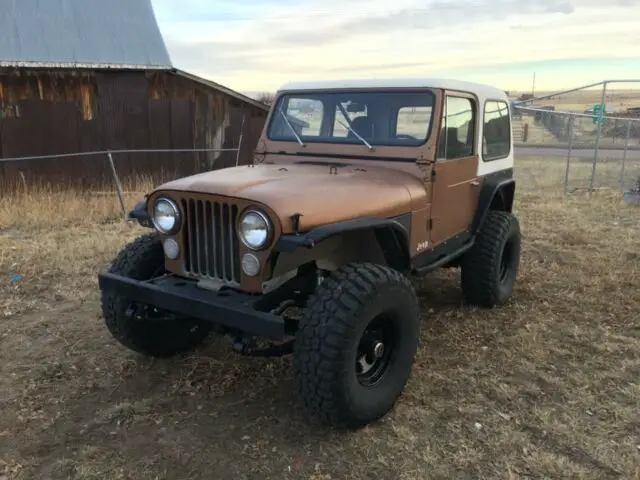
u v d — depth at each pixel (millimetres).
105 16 13094
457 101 4500
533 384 3977
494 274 5125
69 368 4207
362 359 3463
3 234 8125
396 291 3398
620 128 25828
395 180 4008
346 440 3371
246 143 14109
